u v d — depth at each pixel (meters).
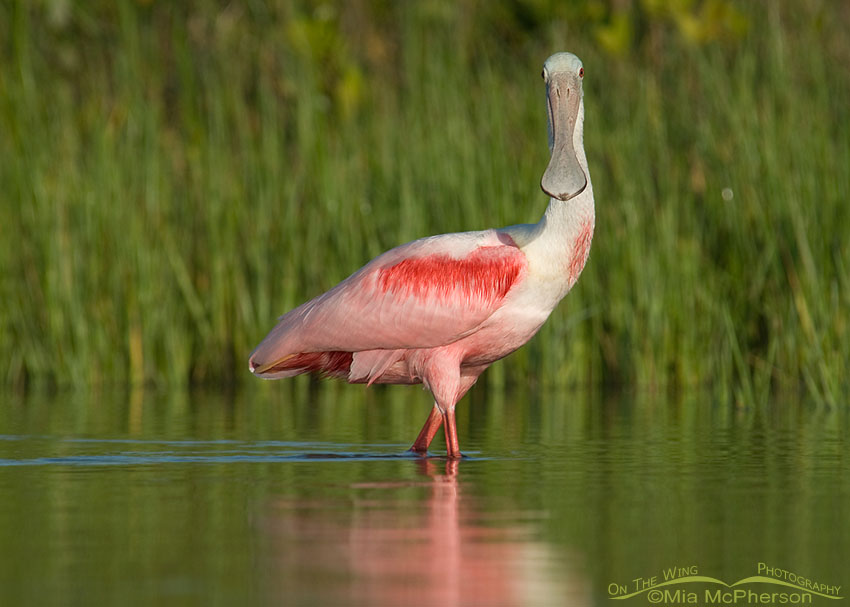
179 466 12.62
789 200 20.94
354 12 30.12
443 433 15.55
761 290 21.69
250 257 23.36
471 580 7.75
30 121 23.94
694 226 22.38
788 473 11.97
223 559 8.27
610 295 22.42
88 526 9.37
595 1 28.94
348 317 13.93
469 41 28.67
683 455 13.35
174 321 23.08
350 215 23.16
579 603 7.34
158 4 29.64
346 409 18.92
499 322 13.89
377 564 8.13
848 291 19.66
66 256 22.88
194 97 26.66
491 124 23.16
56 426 16.08
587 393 21.44
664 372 22.02
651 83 24.16
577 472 12.10
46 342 23.06
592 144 23.02
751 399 19.16
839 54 25.23
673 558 8.36
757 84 24.09
